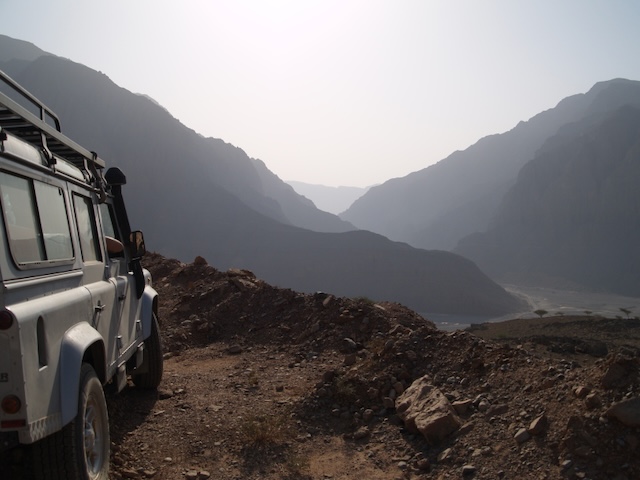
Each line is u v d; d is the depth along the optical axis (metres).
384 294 135.75
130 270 6.39
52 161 4.04
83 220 4.85
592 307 135.12
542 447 4.80
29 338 3.13
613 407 4.61
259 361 8.81
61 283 3.92
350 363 8.01
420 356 7.29
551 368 5.82
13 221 3.29
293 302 11.00
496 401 5.79
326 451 5.63
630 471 4.29
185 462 5.16
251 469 5.11
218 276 13.29
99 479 4.11
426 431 5.46
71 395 3.53
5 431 3.03
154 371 7.01
